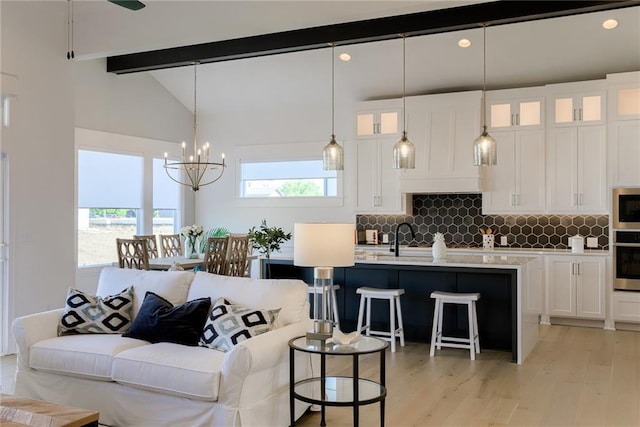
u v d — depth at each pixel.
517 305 5.04
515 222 7.61
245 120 8.97
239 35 5.43
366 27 5.93
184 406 3.27
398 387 4.31
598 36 6.30
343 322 6.16
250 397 3.15
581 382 4.45
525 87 7.29
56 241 5.93
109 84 7.64
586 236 7.24
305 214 8.55
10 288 5.46
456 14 5.52
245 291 3.89
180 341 3.67
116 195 7.80
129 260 6.10
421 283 5.80
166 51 7.12
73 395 3.71
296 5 5.12
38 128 5.75
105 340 3.78
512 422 3.59
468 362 5.05
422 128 7.52
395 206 7.74
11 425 2.55
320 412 3.80
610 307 6.55
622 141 6.55
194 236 7.02
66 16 6.07
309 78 7.88
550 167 6.98
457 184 7.32
